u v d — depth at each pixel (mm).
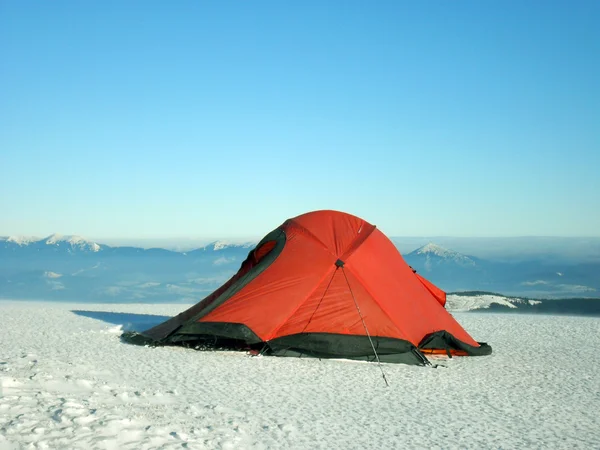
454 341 15438
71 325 20359
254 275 16031
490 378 13344
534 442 8688
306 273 15625
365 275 15547
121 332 18781
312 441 8234
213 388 11234
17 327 19234
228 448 7461
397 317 15039
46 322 21031
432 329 15508
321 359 14703
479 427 9375
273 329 15008
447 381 12859
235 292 15781
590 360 16031
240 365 13680
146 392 9898
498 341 19344
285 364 13977
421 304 15945
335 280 15438
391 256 16703
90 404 8500
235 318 15141
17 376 9633
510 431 9227
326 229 16734
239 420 9008
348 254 15812
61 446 6598
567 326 23938
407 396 11352
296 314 15125
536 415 10273
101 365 12852
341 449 7977
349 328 14758
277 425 8914
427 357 15672
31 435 6781
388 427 9156
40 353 14094
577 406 11039
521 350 17500
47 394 8609
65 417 7449
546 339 20031
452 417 9922
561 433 9227
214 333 15047
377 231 17312
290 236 16750
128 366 12984
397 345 14570
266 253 17344
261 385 11711
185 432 7848
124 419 7680
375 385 12188
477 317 27938
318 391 11445
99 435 7039
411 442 8445
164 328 17031
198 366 13391
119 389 9867
